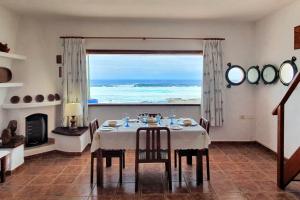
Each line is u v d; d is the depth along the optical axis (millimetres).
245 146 5539
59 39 5355
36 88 4953
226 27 5559
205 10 4672
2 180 3588
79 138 4879
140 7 4484
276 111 3400
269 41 5004
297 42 4117
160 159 3352
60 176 3832
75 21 5379
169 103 5633
